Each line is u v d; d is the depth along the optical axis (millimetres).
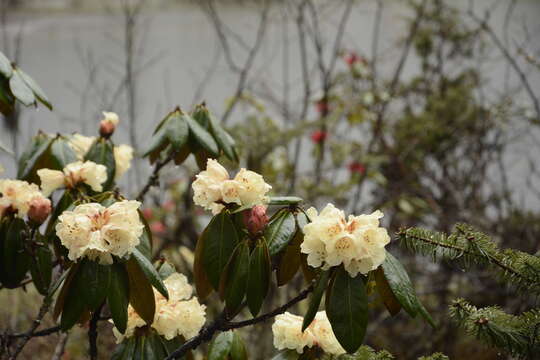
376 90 4590
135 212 1354
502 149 4434
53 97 5492
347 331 1278
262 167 4109
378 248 1272
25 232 1645
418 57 4879
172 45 6312
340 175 5145
